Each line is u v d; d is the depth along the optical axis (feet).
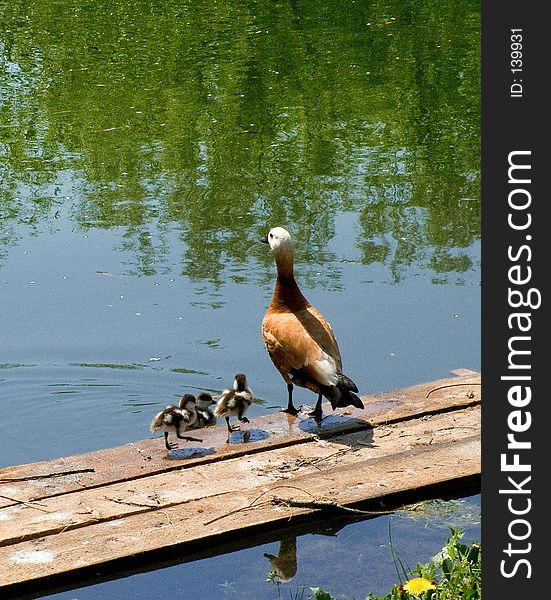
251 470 26.13
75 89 70.79
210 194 53.11
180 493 24.86
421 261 44.62
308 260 44.88
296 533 24.20
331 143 60.44
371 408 29.94
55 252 46.24
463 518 24.72
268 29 84.28
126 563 22.31
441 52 77.87
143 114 65.87
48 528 23.08
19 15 89.25
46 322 39.63
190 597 22.07
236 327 39.17
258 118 64.95
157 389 35.37
